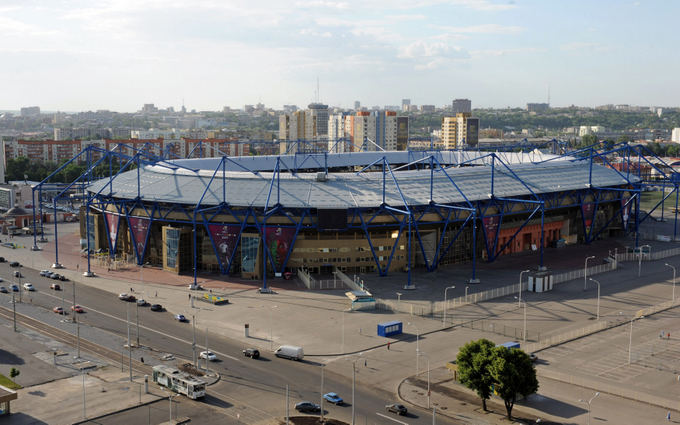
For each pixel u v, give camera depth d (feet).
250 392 318.04
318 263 556.51
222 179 600.39
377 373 343.46
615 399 313.53
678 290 515.50
